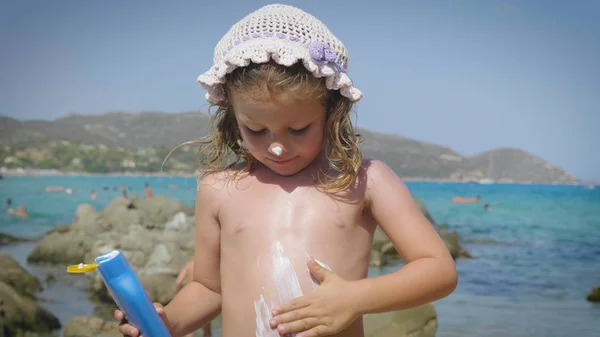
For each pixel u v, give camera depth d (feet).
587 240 41.93
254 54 6.26
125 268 5.98
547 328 19.97
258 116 6.37
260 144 6.62
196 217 7.60
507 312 22.15
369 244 7.00
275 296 6.59
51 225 50.70
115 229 36.42
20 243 41.42
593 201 65.72
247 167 7.37
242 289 6.82
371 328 18.74
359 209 6.89
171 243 28.48
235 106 6.63
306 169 7.11
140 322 5.97
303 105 6.37
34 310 20.43
